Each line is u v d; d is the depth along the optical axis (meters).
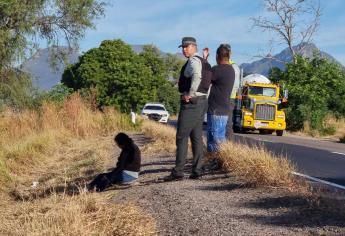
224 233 5.71
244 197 7.32
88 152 15.99
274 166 8.27
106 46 67.38
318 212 6.26
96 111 27.17
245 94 30.59
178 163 9.06
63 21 24.41
